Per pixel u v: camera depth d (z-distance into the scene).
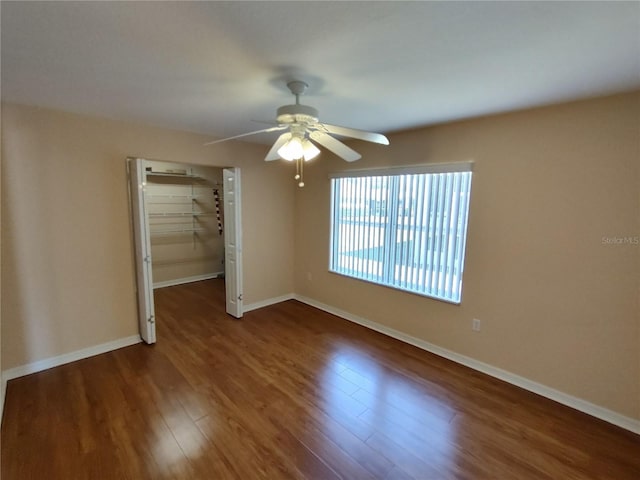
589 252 2.24
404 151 3.27
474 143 2.75
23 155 2.58
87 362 2.94
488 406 2.38
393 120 2.82
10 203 2.55
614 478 1.78
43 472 1.75
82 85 2.05
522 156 2.49
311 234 4.49
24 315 2.68
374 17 1.26
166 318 4.06
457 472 1.80
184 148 3.48
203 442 1.98
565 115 2.27
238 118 2.90
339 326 3.86
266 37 1.43
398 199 3.41
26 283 2.67
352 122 2.91
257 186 4.24
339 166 3.99
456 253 2.97
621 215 2.10
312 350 3.24
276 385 2.62
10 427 2.08
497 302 2.72
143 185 3.08
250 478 1.73
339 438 2.04
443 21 1.28
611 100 2.08
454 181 2.94
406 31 1.37
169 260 5.64
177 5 1.19
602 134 2.13
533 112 2.41
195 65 1.73
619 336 2.16
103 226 3.04
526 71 1.76
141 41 1.48
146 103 2.45
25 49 1.55
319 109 2.51
